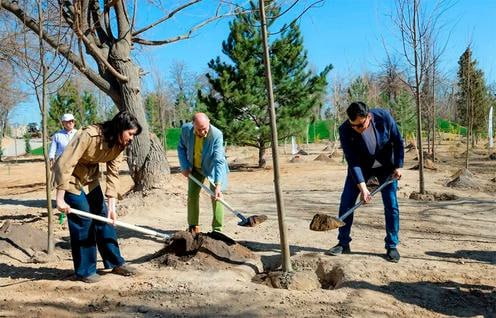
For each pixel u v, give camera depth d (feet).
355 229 22.29
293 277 14.79
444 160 70.79
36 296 13.44
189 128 19.10
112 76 29.91
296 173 52.65
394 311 12.65
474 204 28.63
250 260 16.90
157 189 29.58
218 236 17.71
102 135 14.10
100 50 29.32
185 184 31.53
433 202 29.53
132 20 29.25
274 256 17.69
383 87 96.32
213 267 15.97
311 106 57.67
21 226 19.33
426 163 53.67
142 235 21.44
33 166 90.12
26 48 19.10
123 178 53.06
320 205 29.43
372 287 14.29
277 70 55.98
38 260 16.99
